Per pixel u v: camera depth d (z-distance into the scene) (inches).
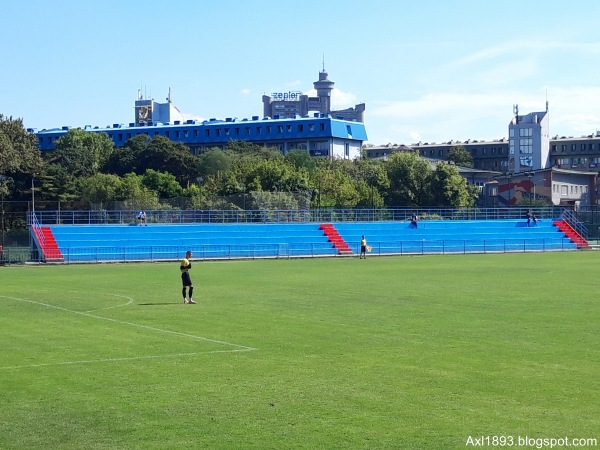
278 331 1253.7
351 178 5856.3
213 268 2851.9
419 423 719.1
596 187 6791.3
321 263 3144.7
